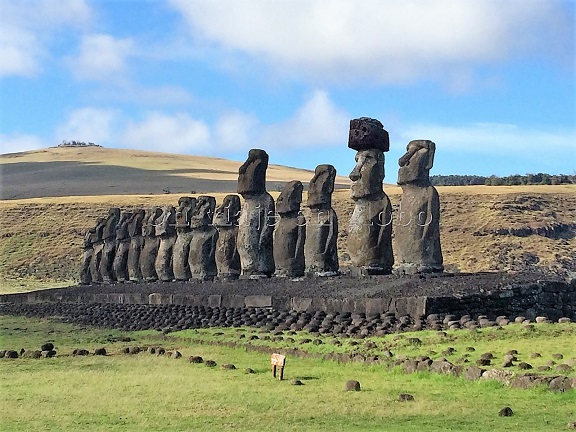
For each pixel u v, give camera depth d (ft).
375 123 125.29
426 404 58.34
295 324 100.53
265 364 81.25
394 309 95.25
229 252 153.69
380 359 74.38
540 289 101.91
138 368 82.74
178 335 107.65
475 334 77.82
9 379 78.64
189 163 570.05
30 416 61.67
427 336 80.48
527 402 57.31
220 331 106.32
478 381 63.36
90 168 526.57
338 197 315.37
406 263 116.47
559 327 76.89
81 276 216.13
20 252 321.32
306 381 70.23
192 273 163.63
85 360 90.33
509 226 260.62
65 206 364.99
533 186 321.52
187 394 67.15
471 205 282.56
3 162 563.48
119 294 156.76
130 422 58.49
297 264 138.62
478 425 52.54
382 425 53.88
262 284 131.85
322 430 53.42
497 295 96.27
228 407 61.77
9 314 166.40
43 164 548.31
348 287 111.75
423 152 117.29
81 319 143.84
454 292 95.76
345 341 85.76
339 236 272.51
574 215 280.10
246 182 147.95
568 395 57.62
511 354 67.82
